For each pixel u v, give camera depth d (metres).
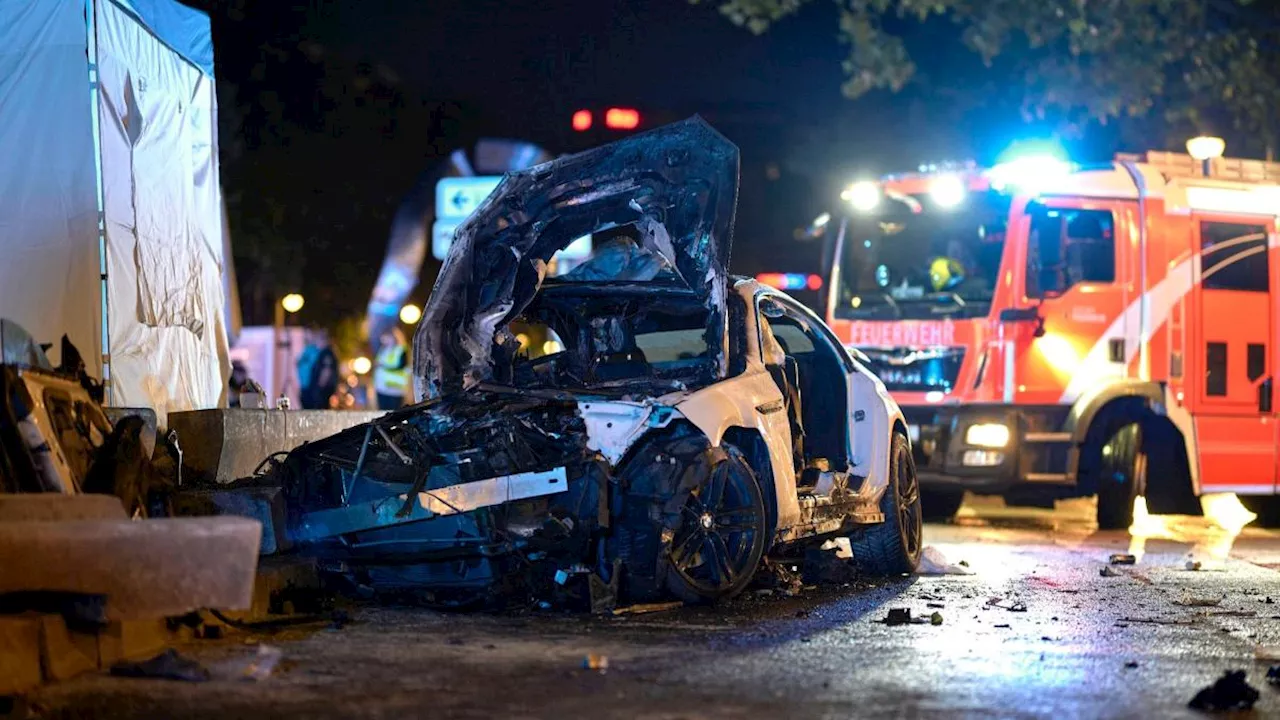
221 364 17.36
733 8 27.27
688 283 12.71
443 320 13.39
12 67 13.65
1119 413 22.05
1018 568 15.80
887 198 22.42
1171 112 29.44
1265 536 21.39
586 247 24.09
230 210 41.00
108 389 13.70
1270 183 23.50
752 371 12.83
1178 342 22.14
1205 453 22.30
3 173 13.58
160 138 15.37
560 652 9.69
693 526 11.79
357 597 11.98
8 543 8.25
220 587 8.45
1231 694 8.40
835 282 22.45
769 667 9.28
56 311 13.57
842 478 13.88
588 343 14.03
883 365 22.08
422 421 12.05
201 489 12.29
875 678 8.98
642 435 11.52
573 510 11.45
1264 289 22.97
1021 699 8.45
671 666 9.25
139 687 8.30
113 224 13.98
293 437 14.76
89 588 8.41
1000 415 21.41
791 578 13.34
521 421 11.55
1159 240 22.14
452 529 11.68
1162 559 17.11
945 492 24.09
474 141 39.00
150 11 15.52
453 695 8.27
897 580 14.48
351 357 44.59
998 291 21.56
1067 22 26.48
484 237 13.16
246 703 7.96
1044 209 21.69
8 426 9.51
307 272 44.31
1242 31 28.33
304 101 40.19
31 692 8.09
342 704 7.99
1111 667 9.56
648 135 12.36
